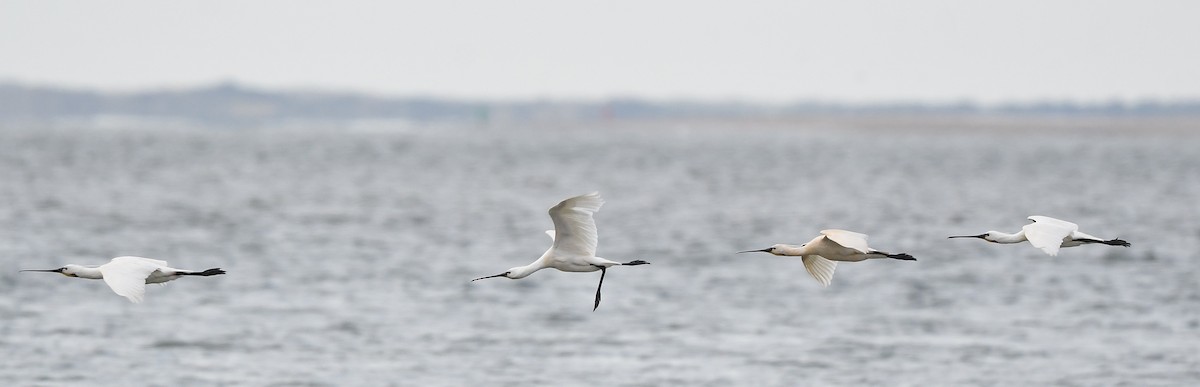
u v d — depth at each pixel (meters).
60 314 35.53
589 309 37.22
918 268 45.19
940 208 72.81
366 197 78.12
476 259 48.66
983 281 42.34
